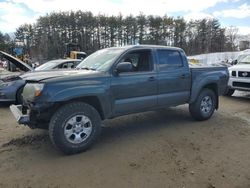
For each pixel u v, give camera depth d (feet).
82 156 14.83
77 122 14.99
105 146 16.24
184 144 16.78
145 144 16.62
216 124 21.24
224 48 246.88
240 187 12.00
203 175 12.94
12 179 12.46
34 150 15.66
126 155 14.98
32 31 240.32
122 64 16.16
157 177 12.68
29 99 14.76
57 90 14.28
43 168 13.47
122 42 245.04
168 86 19.21
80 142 15.10
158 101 18.76
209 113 22.27
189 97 20.85
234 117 23.67
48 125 15.40
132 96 17.33
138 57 18.20
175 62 19.99
